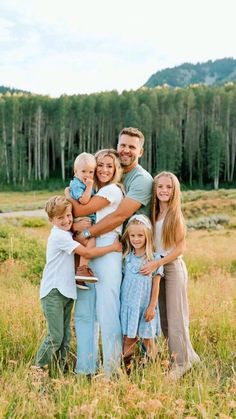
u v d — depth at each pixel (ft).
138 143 18.11
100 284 17.28
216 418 13.44
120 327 17.38
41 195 245.86
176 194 17.53
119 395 14.42
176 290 17.95
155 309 17.57
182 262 18.35
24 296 25.53
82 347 17.70
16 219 116.57
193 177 296.30
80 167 17.20
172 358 17.92
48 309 17.44
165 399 13.65
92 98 308.19
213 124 290.76
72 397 13.85
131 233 17.22
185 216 139.95
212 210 146.72
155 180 17.74
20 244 44.01
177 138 281.54
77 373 16.93
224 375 17.98
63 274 17.46
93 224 17.65
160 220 17.85
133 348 17.65
